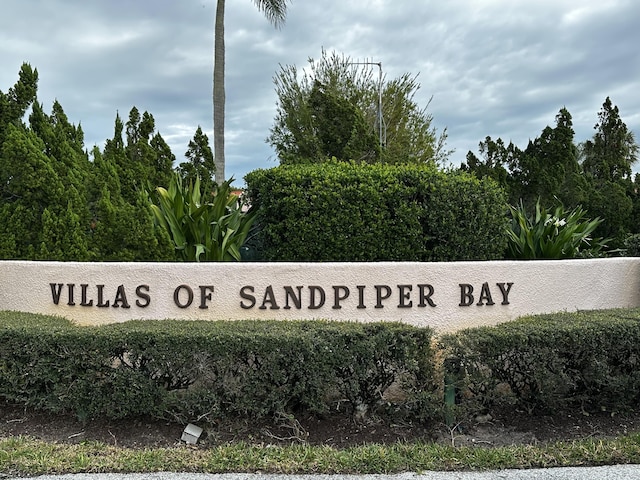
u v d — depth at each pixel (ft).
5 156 20.71
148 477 11.39
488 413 15.01
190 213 21.79
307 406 14.19
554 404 14.52
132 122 34.35
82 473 11.69
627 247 27.99
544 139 46.14
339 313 17.63
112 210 21.02
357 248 19.36
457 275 18.04
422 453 12.65
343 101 47.03
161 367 13.74
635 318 15.37
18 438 13.57
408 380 14.33
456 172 21.47
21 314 16.94
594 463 12.23
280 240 20.10
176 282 17.83
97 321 18.01
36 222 20.85
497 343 13.97
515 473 11.55
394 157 83.05
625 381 14.51
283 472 11.80
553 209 41.04
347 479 11.44
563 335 14.17
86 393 13.94
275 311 17.65
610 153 82.94
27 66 24.08
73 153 23.34
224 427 13.98
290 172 20.08
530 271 18.76
